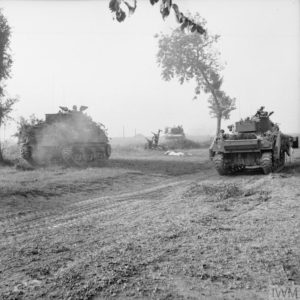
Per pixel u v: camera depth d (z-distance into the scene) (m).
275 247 6.29
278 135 18.94
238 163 18.72
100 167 21.97
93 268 5.52
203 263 5.63
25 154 22.47
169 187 14.95
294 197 11.02
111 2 2.81
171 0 2.84
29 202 11.28
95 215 9.48
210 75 52.88
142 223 8.40
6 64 24.09
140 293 4.66
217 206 10.09
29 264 5.79
